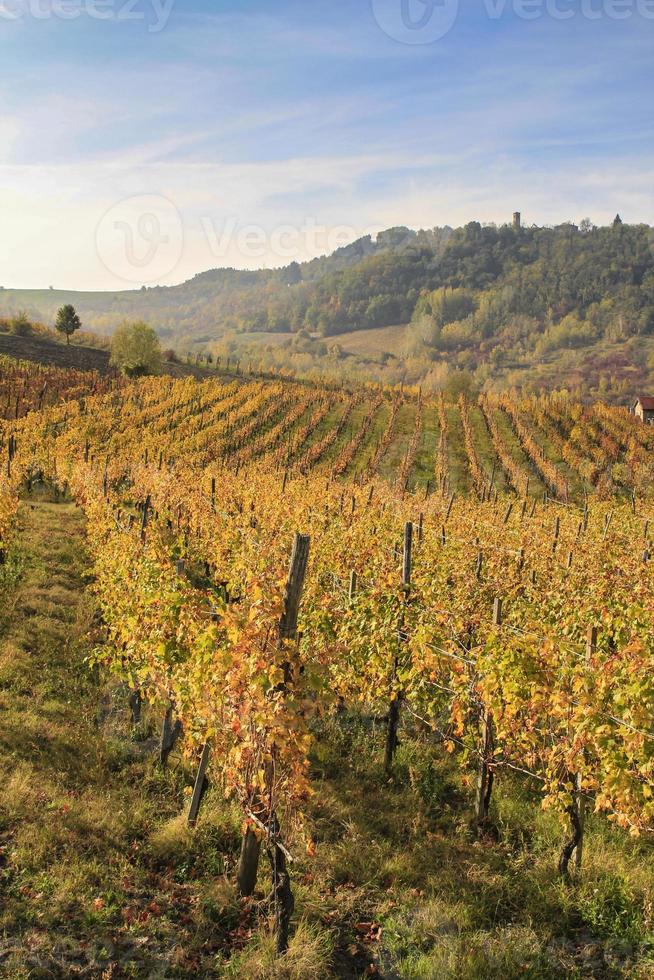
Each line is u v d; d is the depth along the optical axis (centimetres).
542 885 714
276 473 4166
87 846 696
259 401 6756
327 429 6219
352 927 639
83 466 2836
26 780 771
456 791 919
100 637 1299
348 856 736
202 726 774
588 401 15238
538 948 619
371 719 1112
